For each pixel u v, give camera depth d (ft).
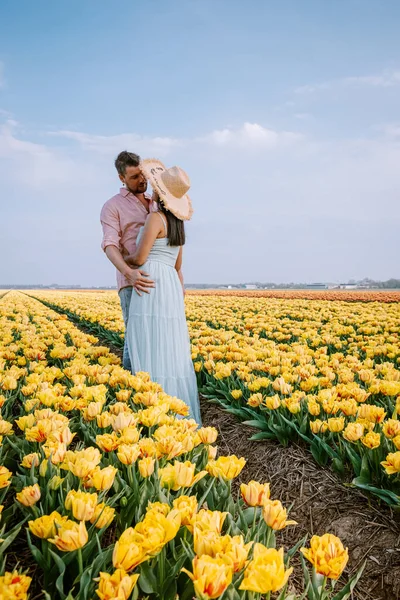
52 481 6.75
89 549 5.60
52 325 32.58
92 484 6.44
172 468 6.44
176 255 15.49
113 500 6.79
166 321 14.64
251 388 13.43
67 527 5.16
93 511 5.39
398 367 18.97
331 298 98.53
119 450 7.06
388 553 7.66
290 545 8.38
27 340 21.86
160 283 14.69
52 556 5.56
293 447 11.73
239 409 13.87
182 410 10.44
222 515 5.13
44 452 7.95
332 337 25.54
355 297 100.89
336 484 9.85
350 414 10.69
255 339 23.47
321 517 9.04
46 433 8.14
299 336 28.12
